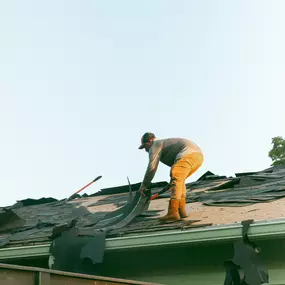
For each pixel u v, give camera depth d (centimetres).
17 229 1008
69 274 512
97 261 771
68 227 804
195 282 774
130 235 785
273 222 684
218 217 801
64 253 795
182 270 784
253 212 795
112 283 552
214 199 960
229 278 694
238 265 687
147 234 760
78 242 794
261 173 1193
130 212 885
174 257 792
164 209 938
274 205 823
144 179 887
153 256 808
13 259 835
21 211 1273
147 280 805
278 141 2859
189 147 858
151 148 875
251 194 941
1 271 465
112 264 827
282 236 681
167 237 742
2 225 1020
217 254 766
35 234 916
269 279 726
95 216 981
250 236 694
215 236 714
